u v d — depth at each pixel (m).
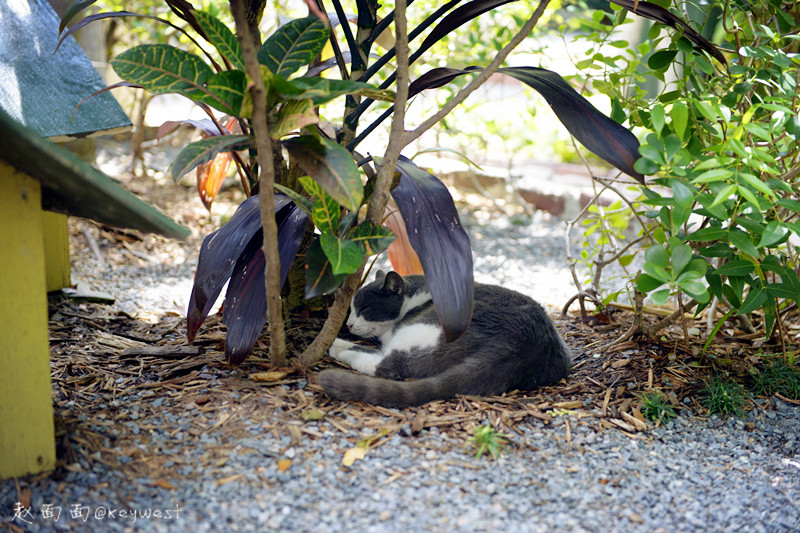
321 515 2.01
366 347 3.32
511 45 2.58
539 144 8.68
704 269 2.54
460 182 8.00
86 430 2.35
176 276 5.05
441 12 2.82
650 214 3.07
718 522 2.12
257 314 2.74
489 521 2.02
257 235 2.90
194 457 2.25
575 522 2.05
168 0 2.83
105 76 6.59
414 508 2.06
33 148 1.76
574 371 3.27
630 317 4.07
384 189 2.48
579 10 7.34
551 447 2.49
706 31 4.32
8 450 2.07
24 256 2.00
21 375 2.05
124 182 6.96
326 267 2.35
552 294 5.00
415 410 2.64
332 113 5.78
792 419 2.84
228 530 1.92
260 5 3.01
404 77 2.41
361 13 3.10
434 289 2.39
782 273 2.79
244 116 2.13
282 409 2.58
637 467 2.40
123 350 3.18
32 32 3.23
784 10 3.56
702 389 3.02
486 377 2.81
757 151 2.47
